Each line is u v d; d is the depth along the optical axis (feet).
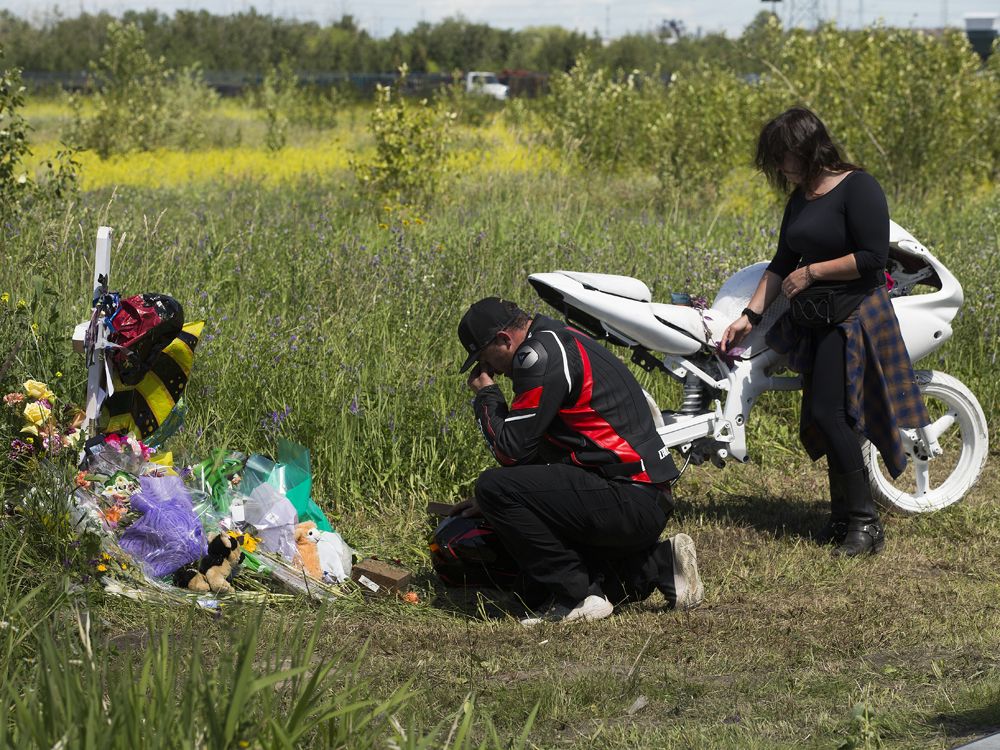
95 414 33.24
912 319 40.73
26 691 21.88
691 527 41.24
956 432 51.26
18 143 59.47
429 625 31.99
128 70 173.27
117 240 53.98
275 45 451.12
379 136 99.30
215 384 43.04
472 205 94.12
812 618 32.65
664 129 119.55
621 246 65.72
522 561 32.55
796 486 46.62
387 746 21.58
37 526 31.60
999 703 25.58
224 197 100.58
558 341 31.89
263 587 33.06
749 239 66.49
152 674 22.29
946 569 37.52
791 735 24.63
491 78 337.11
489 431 32.68
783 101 114.32
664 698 27.14
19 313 37.40
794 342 39.04
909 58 109.29
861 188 37.32
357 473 41.45
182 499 32.86
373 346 48.75
